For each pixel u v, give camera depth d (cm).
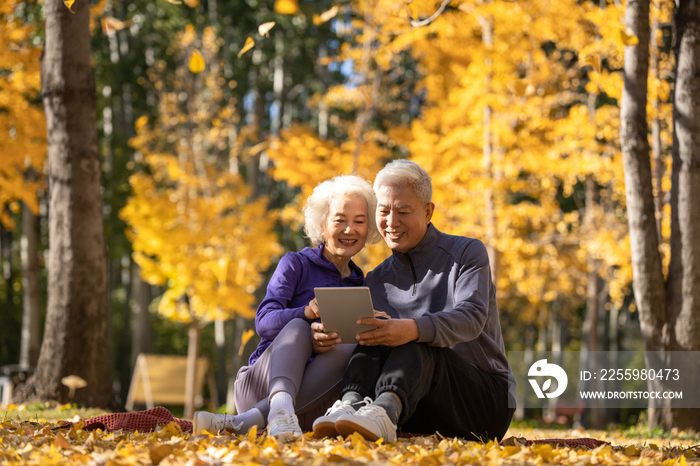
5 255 2272
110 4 1691
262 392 264
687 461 225
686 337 625
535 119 1133
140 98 1872
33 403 585
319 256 295
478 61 1145
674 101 651
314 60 1952
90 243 623
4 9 930
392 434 213
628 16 654
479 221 1267
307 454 184
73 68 622
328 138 2078
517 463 185
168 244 1315
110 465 175
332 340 249
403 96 1678
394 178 268
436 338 230
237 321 1783
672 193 652
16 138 1008
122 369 2150
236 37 1941
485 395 258
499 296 1441
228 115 1510
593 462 199
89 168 628
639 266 649
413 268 271
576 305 2020
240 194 1471
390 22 1208
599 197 1703
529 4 1059
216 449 190
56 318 616
